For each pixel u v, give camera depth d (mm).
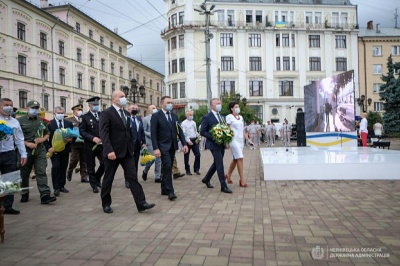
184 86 46562
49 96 33656
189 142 10219
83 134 7961
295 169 8719
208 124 7703
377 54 50375
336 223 4918
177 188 8078
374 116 42562
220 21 46219
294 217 5277
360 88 50031
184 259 3705
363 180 8430
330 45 48281
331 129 14000
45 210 6102
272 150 13836
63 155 7844
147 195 7312
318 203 6160
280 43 47375
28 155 6625
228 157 17125
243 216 5398
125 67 50406
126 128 5930
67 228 4930
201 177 10000
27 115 6777
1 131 5176
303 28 47281
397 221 4961
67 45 36438
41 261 3703
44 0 38250
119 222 5219
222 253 3857
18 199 7203
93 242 4301
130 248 4066
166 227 4898
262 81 47188
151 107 9953
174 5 47031
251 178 9336
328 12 48375
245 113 36438
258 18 47438
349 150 12234
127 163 5906
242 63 46594
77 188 8555
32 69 31297
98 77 42562
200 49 46000
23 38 30281
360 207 5801
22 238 4488
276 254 3807
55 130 7801
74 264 3617
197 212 5727
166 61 49000
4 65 28016
